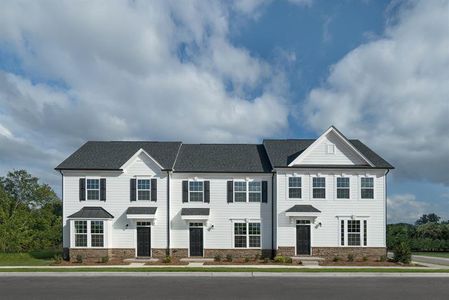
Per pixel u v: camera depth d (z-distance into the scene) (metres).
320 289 19.11
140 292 18.22
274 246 33.19
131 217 32.44
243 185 34.00
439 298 17.17
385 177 33.41
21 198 62.91
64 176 33.69
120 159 34.88
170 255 33.19
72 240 32.31
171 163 34.25
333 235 32.88
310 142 37.12
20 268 26.05
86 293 18.02
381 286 20.08
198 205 33.72
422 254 44.41
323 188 33.28
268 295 17.59
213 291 18.47
